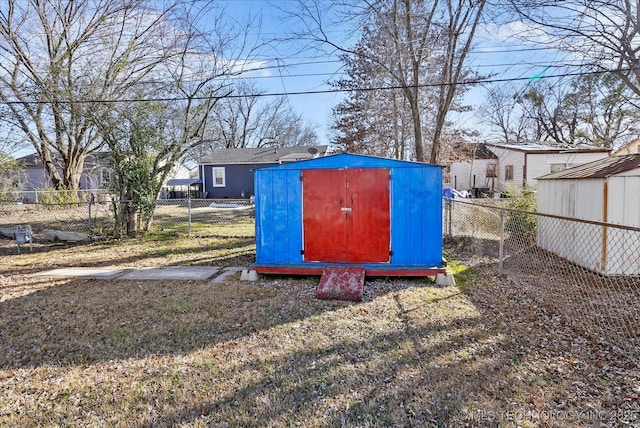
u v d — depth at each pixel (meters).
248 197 22.12
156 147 9.41
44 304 4.32
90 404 2.36
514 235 7.82
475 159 20.41
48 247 8.41
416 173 5.22
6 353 3.10
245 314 3.91
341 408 2.25
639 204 4.96
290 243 5.52
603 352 2.90
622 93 10.38
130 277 5.59
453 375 2.58
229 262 6.66
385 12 8.45
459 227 8.96
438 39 8.29
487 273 5.46
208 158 22.50
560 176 6.39
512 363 2.74
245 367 2.78
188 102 9.27
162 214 14.57
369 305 4.13
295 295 4.55
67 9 10.13
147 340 3.31
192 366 2.82
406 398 2.33
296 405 2.29
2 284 5.27
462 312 3.84
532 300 4.18
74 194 13.99
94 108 8.56
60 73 8.88
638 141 11.55
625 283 4.79
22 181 20.45
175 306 4.18
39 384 2.61
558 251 6.43
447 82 8.57
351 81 18.45
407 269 5.05
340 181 5.35
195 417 2.20
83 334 3.46
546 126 21.58
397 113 15.08
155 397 2.42
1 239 9.62
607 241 5.05
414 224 5.24
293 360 2.87
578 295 4.34
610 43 7.26
